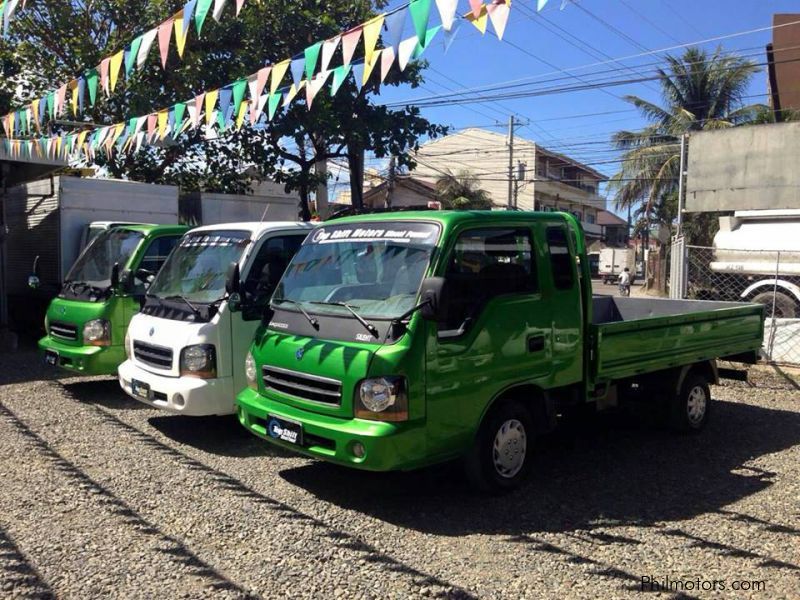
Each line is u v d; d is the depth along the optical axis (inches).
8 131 375.2
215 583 151.0
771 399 346.6
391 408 175.6
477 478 199.8
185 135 579.8
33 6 553.9
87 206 444.1
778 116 910.4
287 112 557.6
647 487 215.2
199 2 200.4
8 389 338.0
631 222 1649.9
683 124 1111.6
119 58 253.4
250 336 253.3
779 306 487.8
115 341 311.3
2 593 145.3
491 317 196.1
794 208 498.9
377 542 172.7
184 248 289.7
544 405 218.2
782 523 187.3
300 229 278.5
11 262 491.2
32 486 207.8
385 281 194.5
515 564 161.3
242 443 255.9
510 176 1381.6
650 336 245.0
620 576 155.7
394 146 597.9
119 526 180.4
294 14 544.4
